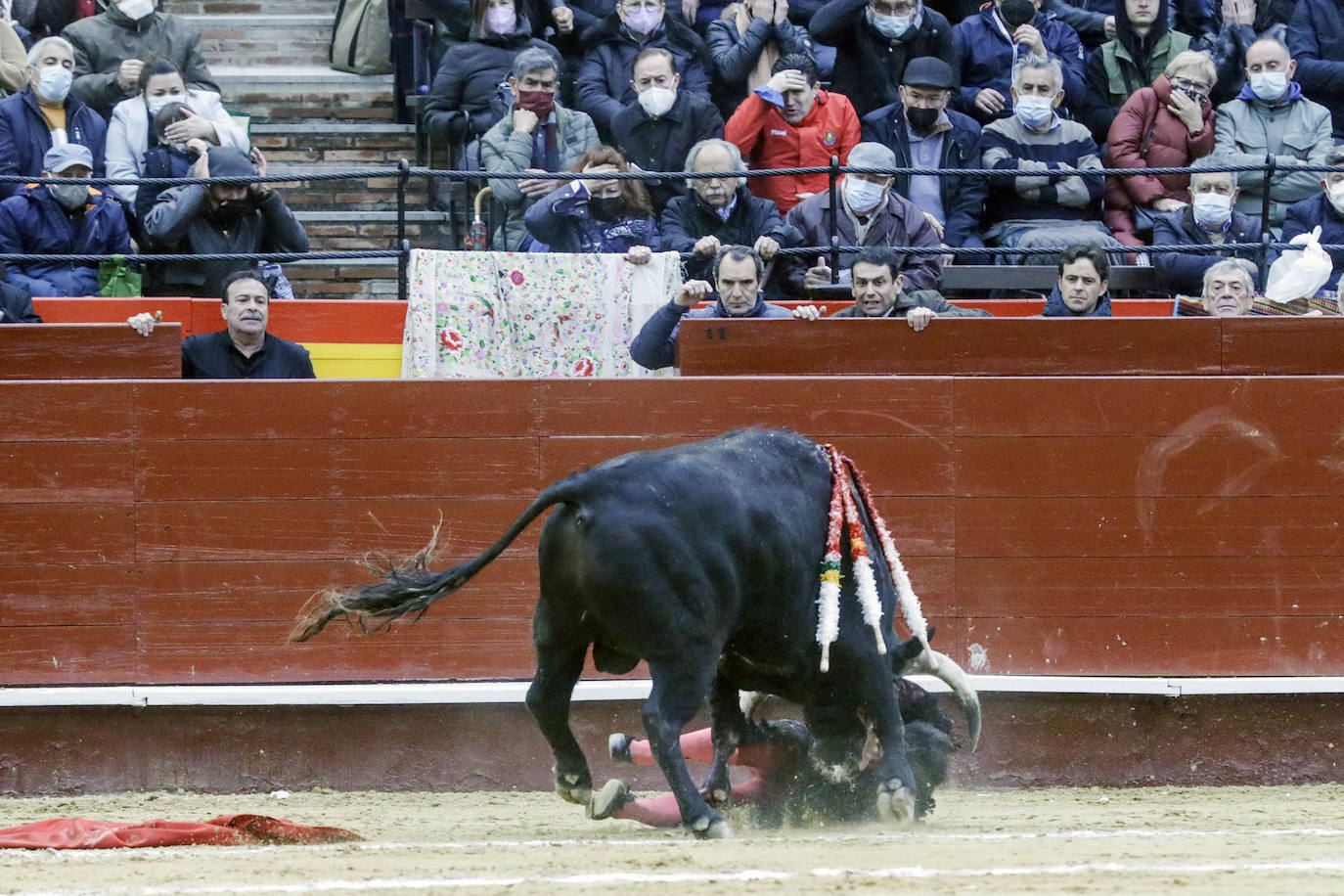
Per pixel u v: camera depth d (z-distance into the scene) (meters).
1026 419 26.05
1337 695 26.30
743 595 18.39
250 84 44.97
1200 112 36.91
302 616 25.36
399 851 17.36
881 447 25.91
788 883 13.91
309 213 41.25
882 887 13.68
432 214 41.47
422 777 25.38
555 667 18.56
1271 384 26.27
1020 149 36.78
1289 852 16.47
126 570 25.27
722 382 25.72
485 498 25.52
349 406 25.44
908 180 36.50
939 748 20.39
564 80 40.06
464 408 25.53
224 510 25.34
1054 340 26.48
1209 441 26.22
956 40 39.91
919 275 32.75
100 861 16.88
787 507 18.81
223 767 25.28
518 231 35.72
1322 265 30.09
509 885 14.05
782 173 31.89
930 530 25.95
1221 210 34.53
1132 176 35.50
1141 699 26.12
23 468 25.19
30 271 32.50
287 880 14.77
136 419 25.30
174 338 25.91
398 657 25.48
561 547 17.97
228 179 30.72
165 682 25.27
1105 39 42.38
